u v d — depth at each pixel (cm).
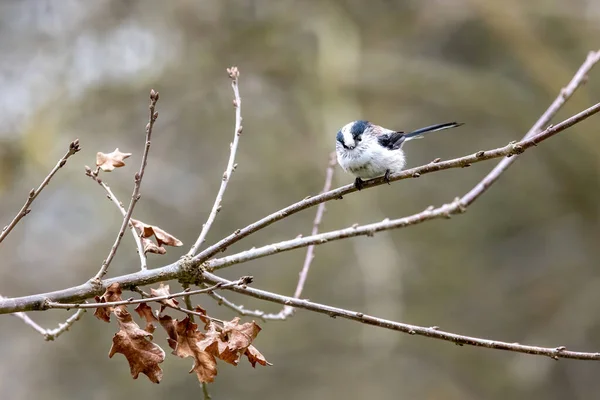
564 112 1539
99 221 1406
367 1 1569
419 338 1638
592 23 1570
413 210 1727
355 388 1521
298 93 1472
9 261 1355
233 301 1473
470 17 1572
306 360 1545
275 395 1503
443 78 1551
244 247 1486
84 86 1397
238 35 1474
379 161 632
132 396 1388
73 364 1394
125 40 1441
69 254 1378
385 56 1536
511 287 1731
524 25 1502
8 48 1385
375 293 1395
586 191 1689
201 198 1477
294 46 1495
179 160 1485
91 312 1393
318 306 453
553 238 1770
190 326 416
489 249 1775
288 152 1473
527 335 1664
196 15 1436
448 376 1614
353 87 1448
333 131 1379
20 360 1380
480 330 1673
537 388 1614
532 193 1775
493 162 1759
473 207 1769
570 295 1683
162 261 1396
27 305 408
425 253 1720
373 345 1412
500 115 1606
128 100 1438
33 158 1316
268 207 1501
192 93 1463
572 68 1614
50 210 1396
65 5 1414
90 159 1363
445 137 1756
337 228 1423
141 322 1165
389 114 1577
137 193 433
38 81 1377
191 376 1412
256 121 1502
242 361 1515
